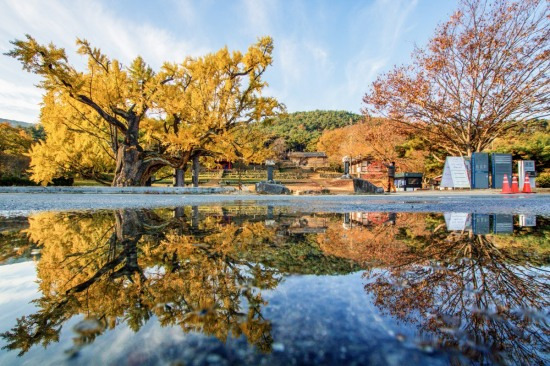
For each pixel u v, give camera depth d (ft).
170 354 1.31
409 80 48.80
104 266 3.13
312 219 8.64
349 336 1.49
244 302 2.03
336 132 206.39
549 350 1.39
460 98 48.11
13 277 2.74
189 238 5.09
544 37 39.27
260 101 55.83
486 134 48.01
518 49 41.29
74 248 4.22
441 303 2.01
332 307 1.92
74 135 61.00
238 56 53.01
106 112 54.54
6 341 1.47
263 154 54.90
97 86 48.29
